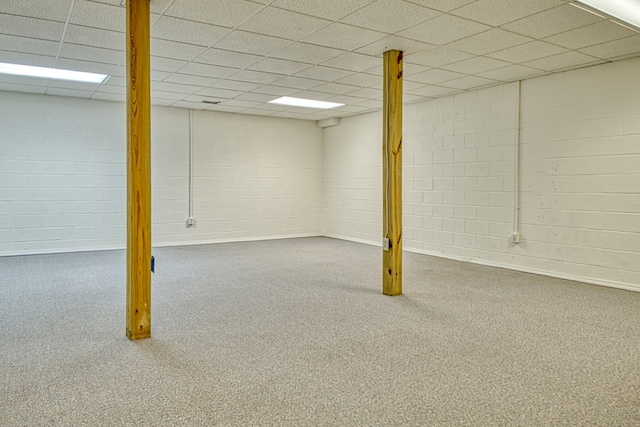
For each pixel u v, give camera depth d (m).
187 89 6.65
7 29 4.10
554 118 5.61
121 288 4.97
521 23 3.93
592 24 3.93
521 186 6.00
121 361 2.98
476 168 6.57
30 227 7.11
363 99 7.38
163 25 4.02
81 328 3.63
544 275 5.70
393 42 4.46
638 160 4.87
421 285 5.17
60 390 2.56
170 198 8.21
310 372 2.82
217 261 6.70
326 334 3.52
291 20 3.90
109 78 5.95
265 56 4.97
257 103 7.75
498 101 6.23
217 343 3.32
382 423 2.22
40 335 3.47
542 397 2.48
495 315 4.00
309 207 9.66
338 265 6.41
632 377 2.73
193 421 2.24
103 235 7.61
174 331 3.58
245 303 4.40
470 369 2.86
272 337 3.45
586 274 5.34
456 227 6.91
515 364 2.93
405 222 7.81
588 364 2.93
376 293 4.80
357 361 2.99
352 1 3.50
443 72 5.56
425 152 7.38
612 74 5.05
